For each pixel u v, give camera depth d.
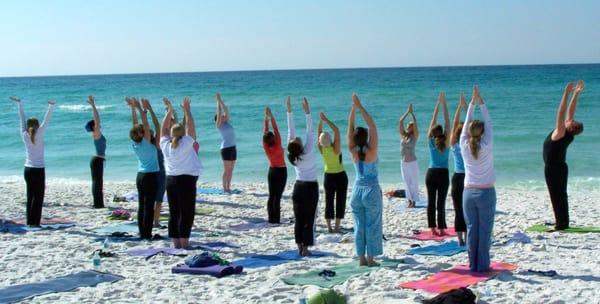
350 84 85.00
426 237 11.30
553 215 13.83
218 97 16.94
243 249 10.19
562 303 6.92
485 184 7.95
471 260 8.21
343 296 6.84
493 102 47.91
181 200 9.89
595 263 8.97
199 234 11.56
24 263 9.04
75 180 21.66
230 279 8.16
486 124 7.87
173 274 8.48
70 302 7.15
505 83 78.19
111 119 41.25
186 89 82.19
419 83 83.75
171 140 9.87
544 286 7.61
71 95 75.56
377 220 8.62
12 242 10.56
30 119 12.01
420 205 15.28
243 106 49.69
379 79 103.44
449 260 9.17
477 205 8.00
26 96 74.88
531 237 11.10
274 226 12.59
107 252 9.60
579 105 44.00
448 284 7.63
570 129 11.41
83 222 12.80
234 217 13.67
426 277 8.08
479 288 7.50
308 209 9.49
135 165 24.66
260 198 16.31
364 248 8.67
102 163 14.77
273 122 12.72
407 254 9.74
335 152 11.63
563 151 11.62
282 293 7.47
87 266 8.92
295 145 9.38
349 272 8.36
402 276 8.15
